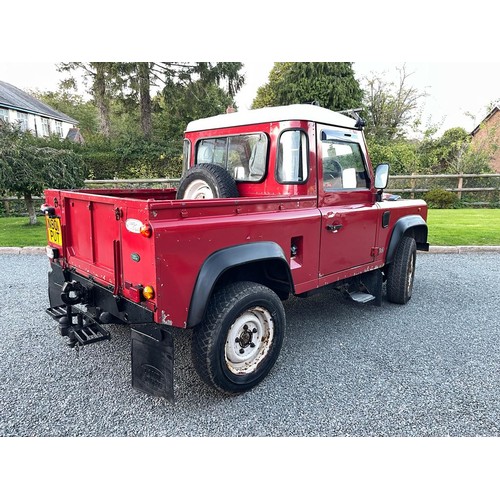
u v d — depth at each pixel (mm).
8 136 9641
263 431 2445
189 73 18125
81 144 18672
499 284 5812
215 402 2742
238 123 3551
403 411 2646
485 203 13773
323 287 3682
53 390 2854
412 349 3607
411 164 16469
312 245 3289
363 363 3326
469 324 4234
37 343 3609
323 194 3434
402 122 21875
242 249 2639
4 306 4582
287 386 2955
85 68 18188
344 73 17828
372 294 4359
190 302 2391
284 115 3250
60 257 3240
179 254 2295
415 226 5031
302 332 3994
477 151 15875
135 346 2521
